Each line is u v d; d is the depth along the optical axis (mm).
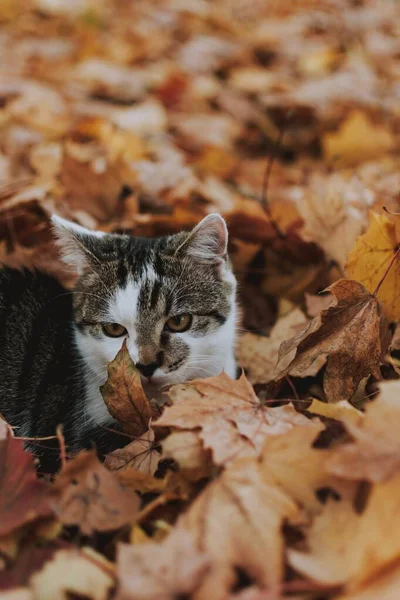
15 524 507
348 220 728
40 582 484
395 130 1093
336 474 495
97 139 1012
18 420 657
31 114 1080
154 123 1105
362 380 608
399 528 479
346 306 598
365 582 467
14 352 671
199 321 643
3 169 896
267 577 477
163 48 1517
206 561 477
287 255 781
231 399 567
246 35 1622
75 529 532
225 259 660
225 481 512
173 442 544
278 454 523
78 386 650
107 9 1782
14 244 744
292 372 618
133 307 632
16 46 1453
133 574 474
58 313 682
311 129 1133
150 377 624
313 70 1342
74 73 1304
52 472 618
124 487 532
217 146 1047
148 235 803
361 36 1506
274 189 939
